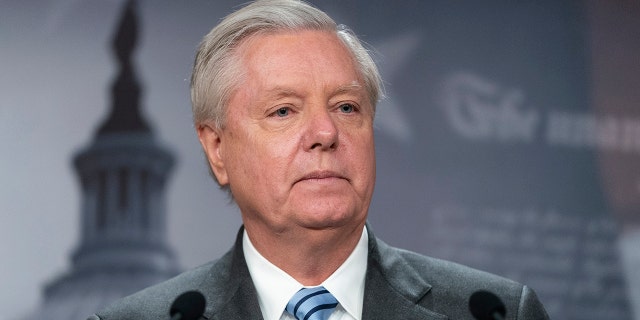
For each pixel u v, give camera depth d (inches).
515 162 369.1
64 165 349.7
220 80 179.9
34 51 353.4
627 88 377.4
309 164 168.6
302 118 171.9
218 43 182.5
